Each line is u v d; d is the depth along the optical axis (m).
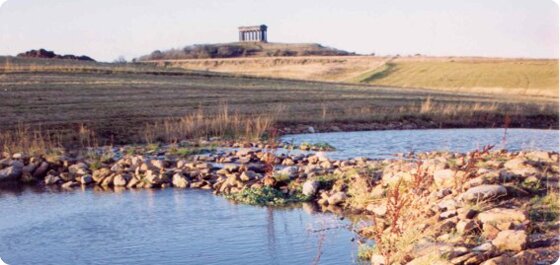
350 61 118.88
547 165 14.30
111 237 11.84
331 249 10.70
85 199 15.34
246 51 149.88
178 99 36.81
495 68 90.19
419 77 91.75
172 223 12.73
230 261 10.23
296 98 40.97
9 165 18.70
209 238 11.54
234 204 14.34
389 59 117.62
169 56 140.38
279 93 43.50
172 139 25.66
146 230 12.25
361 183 14.33
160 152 22.31
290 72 110.94
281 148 23.84
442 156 19.28
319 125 32.12
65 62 58.97
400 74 96.00
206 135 26.89
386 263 9.18
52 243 11.55
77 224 12.79
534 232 9.98
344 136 29.20
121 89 39.44
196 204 14.41
